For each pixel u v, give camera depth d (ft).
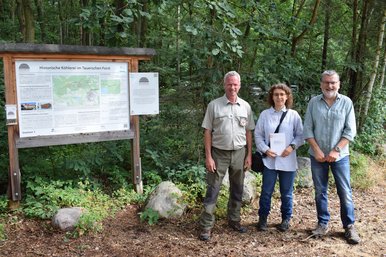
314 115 12.80
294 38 25.26
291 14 26.45
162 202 14.48
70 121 14.87
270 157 13.33
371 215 15.62
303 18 26.53
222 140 12.63
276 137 13.15
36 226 13.30
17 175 14.15
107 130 15.66
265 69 20.04
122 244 12.44
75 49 14.34
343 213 13.00
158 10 17.61
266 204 13.55
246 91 20.80
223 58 17.65
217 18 18.16
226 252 12.11
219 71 18.92
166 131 19.84
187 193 15.53
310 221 14.75
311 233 13.44
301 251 12.25
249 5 19.22
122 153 18.85
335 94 12.55
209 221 12.92
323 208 13.30
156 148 19.26
